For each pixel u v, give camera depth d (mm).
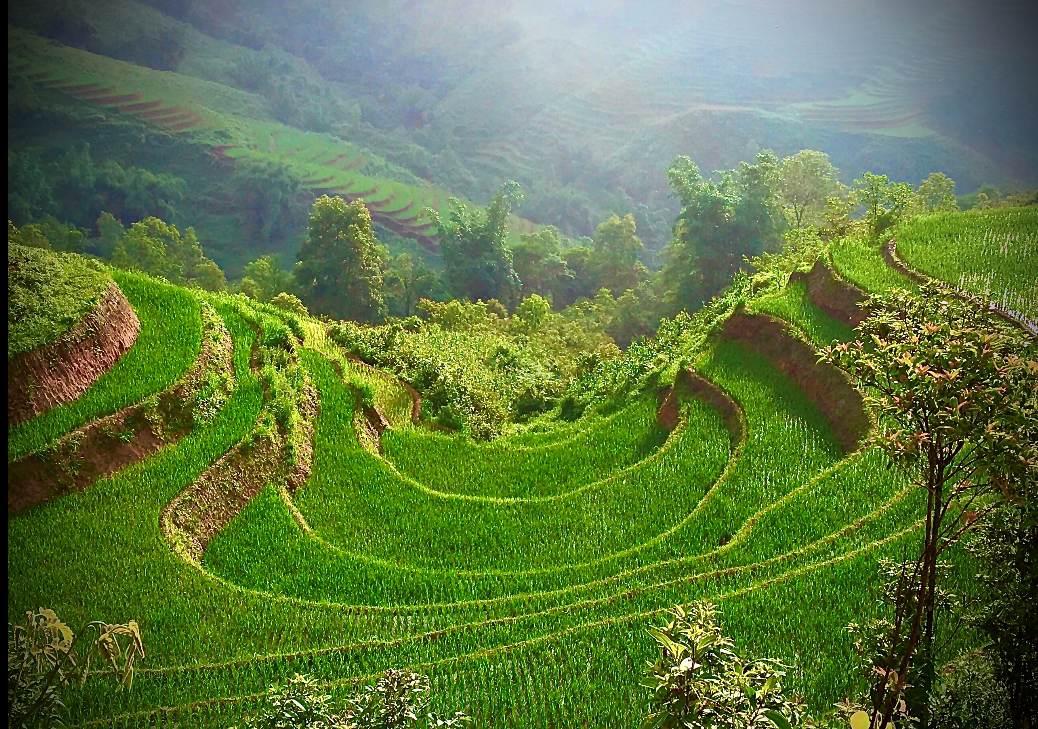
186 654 10797
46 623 7055
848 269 20250
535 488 16844
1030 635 6703
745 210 49000
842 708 7117
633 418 19688
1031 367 5555
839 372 17375
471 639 11094
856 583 11031
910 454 5719
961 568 10117
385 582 12969
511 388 25406
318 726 6207
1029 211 23703
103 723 9266
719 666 5559
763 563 12250
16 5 104188
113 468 14500
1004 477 5449
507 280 65562
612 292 72938
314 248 53000
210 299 22141
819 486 14117
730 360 20094
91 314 16156
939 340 5688
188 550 13281
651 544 13711
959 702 7656
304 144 113875
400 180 115688
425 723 9102
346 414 18453
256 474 15445
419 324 29984
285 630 11438
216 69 126750
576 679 9906
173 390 16016
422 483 16906
